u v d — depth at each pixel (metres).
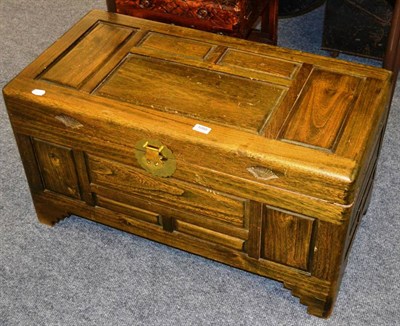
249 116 1.45
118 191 1.61
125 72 1.59
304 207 1.39
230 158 1.39
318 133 1.39
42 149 1.63
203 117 1.45
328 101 1.48
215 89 1.53
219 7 1.90
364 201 1.67
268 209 1.44
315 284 1.51
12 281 1.68
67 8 2.81
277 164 1.34
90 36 1.72
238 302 1.61
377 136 1.52
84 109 1.48
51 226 1.82
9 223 1.83
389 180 1.94
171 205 1.56
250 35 2.37
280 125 1.42
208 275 1.67
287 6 2.50
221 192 1.46
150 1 1.98
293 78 1.55
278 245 1.49
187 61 1.62
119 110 1.48
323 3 2.55
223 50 1.65
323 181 1.32
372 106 1.46
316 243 1.44
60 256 1.74
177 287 1.65
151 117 1.45
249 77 1.56
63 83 1.56
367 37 2.34
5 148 2.09
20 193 1.93
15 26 2.69
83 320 1.58
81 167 1.61
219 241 1.57
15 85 1.56
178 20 1.99
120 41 1.70
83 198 1.69
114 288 1.65
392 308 1.58
